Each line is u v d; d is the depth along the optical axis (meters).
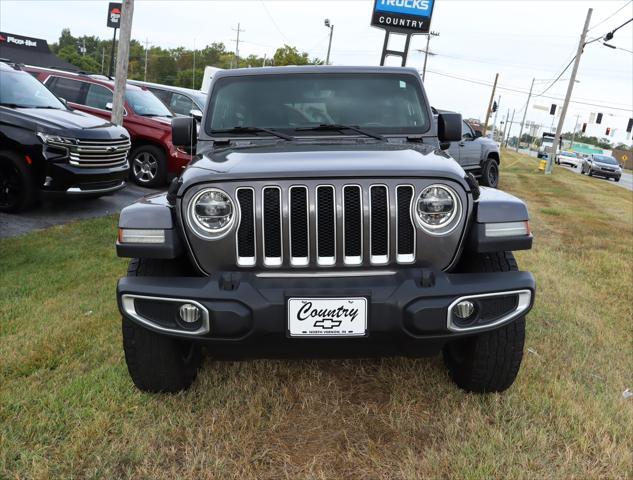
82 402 2.91
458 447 2.57
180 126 3.71
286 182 2.53
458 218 2.61
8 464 2.44
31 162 7.23
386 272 2.61
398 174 2.55
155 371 2.85
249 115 3.68
